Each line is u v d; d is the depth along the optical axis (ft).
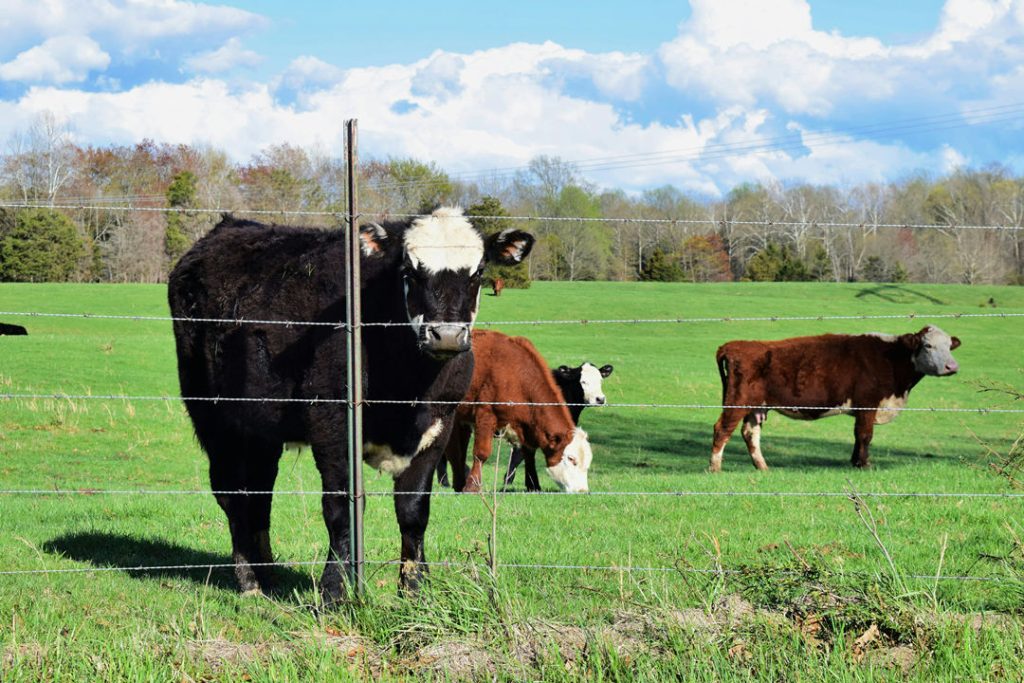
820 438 87.35
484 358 48.78
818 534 31.22
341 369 22.27
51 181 263.49
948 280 334.65
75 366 97.25
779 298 248.32
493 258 23.59
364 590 19.58
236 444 26.27
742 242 349.20
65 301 182.80
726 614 18.12
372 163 272.51
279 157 274.98
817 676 15.38
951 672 15.57
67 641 17.49
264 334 24.16
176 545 30.73
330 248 24.32
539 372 49.03
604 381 111.65
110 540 31.07
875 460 71.92
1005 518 32.30
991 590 22.00
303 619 19.40
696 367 126.21
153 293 197.67
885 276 337.72
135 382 92.22
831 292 267.39
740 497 40.45
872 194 371.56
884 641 17.19
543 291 242.99
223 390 25.70
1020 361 144.05
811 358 66.33
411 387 22.54
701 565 25.70
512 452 56.54
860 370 66.28
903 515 34.81
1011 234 339.77
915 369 66.54
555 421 48.62
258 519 25.75
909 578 20.21
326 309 23.43
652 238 340.39
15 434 67.05
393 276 22.93
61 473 56.70
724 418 66.64
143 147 293.84
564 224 309.22
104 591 23.09
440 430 23.18
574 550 28.53
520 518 35.55
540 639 17.02
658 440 82.33
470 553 20.43
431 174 257.55
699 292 258.37
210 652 17.28
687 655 16.19
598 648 16.22
